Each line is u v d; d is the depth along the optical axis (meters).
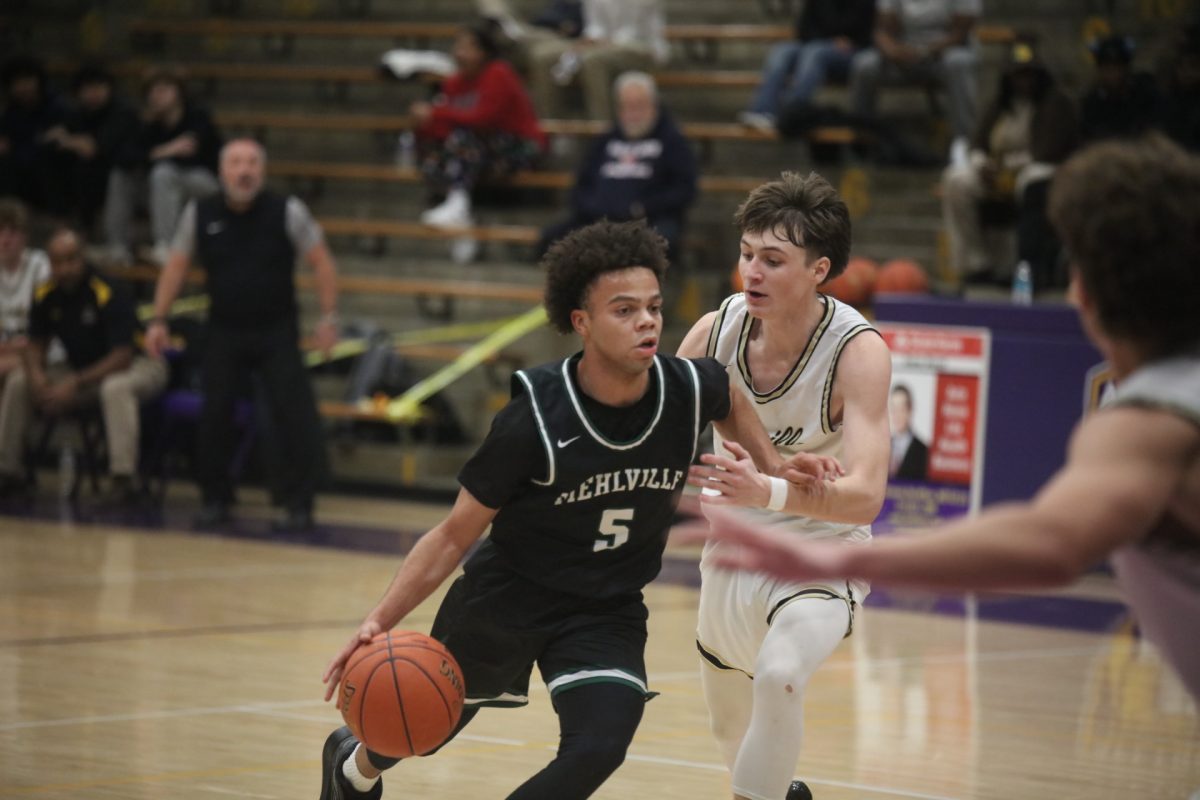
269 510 26.64
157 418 26.75
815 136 30.92
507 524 7.80
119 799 9.72
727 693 9.01
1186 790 10.87
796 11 35.78
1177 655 4.39
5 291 26.45
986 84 33.03
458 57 32.16
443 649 7.68
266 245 23.03
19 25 42.59
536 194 33.25
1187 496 4.14
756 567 4.43
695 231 31.66
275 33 39.56
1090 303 4.41
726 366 8.95
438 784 10.47
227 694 13.19
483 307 31.27
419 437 28.94
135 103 39.53
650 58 33.62
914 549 4.22
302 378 23.62
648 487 7.69
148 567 20.39
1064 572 4.06
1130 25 32.75
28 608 17.25
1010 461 21.53
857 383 8.50
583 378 7.62
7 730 11.66
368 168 35.50
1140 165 4.29
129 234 33.94
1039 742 12.34
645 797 10.26
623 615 7.93
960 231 27.73
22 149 35.47
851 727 12.74
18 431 26.64
